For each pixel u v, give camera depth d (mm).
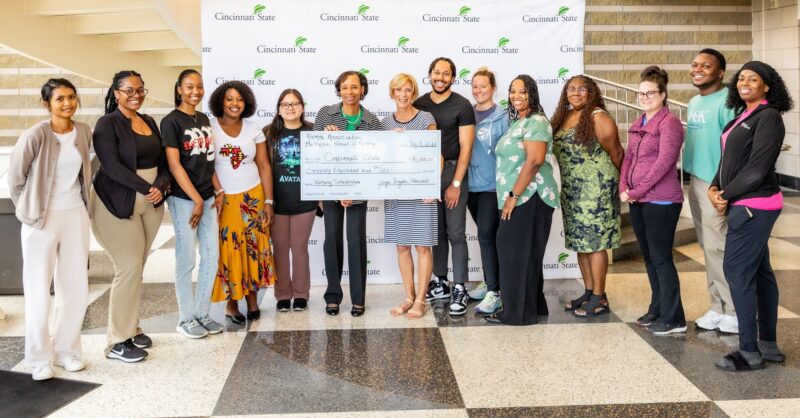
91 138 3301
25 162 3027
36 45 6879
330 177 4020
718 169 3438
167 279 5105
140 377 3209
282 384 3119
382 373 3240
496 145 4094
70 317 3287
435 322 4039
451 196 4129
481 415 2793
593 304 4141
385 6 4793
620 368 3281
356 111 4082
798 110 8992
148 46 7789
